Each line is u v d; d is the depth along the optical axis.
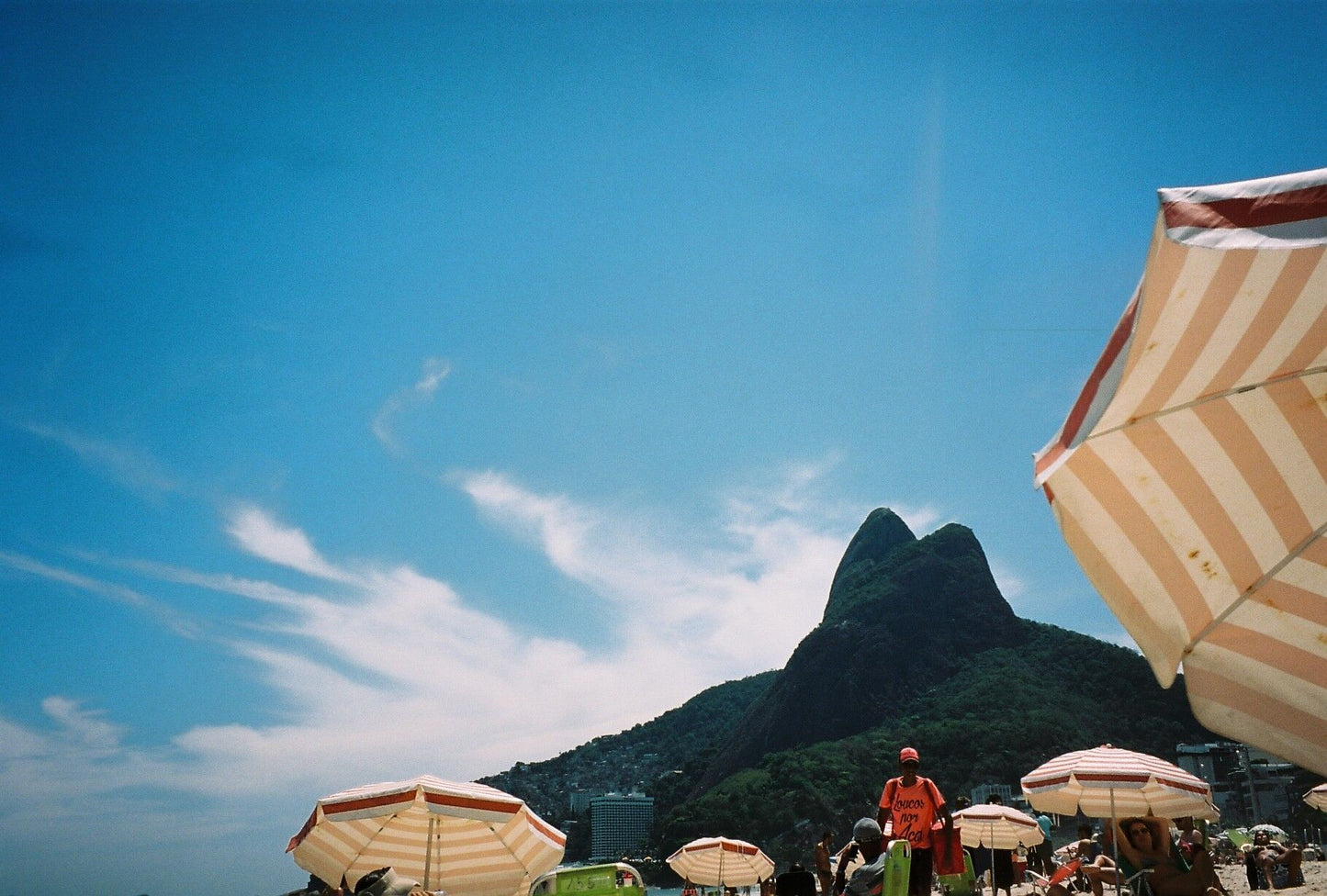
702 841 28.75
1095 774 11.12
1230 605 3.78
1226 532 3.77
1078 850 15.24
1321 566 3.64
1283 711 3.60
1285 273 3.14
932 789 8.94
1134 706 185.75
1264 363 3.53
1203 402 3.67
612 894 13.05
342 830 12.22
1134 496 3.78
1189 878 7.20
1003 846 16.33
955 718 185.62
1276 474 3.70
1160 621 3.75
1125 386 3.45
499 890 12.62
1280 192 2.85
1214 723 3.72
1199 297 3.17
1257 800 122.31
